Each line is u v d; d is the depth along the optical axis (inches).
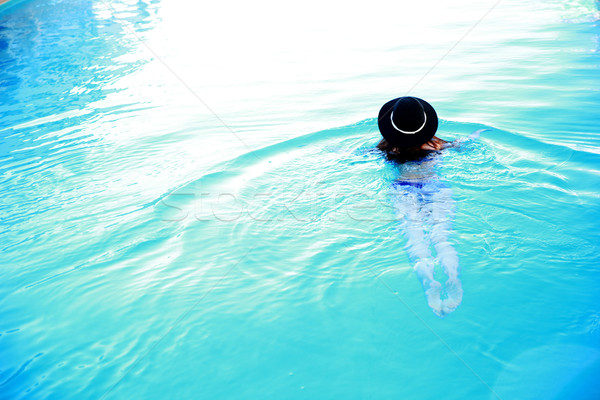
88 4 575.5
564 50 286.2
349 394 81.4
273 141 191.3
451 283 101.7
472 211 125.6
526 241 113.4
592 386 77.5
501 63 275.0
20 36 439.5
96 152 196.7
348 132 190.9
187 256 123.3
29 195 163.3
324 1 519.2
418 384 81.9
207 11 502.9
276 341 93.7
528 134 174.9
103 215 146.8
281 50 343.6
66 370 91.0
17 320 105.1
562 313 92.8
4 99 281.0
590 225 117.8
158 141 203.8
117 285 114.3
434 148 156.2
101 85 294.5
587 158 152.6
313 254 118.5
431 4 465.4
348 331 94.4
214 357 91.3
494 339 88.6
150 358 92.3
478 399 77.8
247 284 110.8
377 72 280.5
